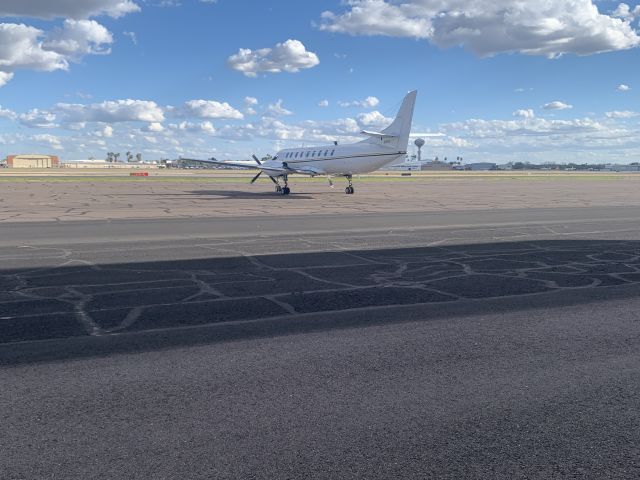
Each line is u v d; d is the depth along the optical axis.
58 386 5.05
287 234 16.86
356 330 6.86
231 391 4.96
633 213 24.42
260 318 7.42
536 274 10.64
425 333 6.74
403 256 12.83
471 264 11.76
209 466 3.71
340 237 16.17
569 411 4.57
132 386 5.06
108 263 11.72
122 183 58.94
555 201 32.62
